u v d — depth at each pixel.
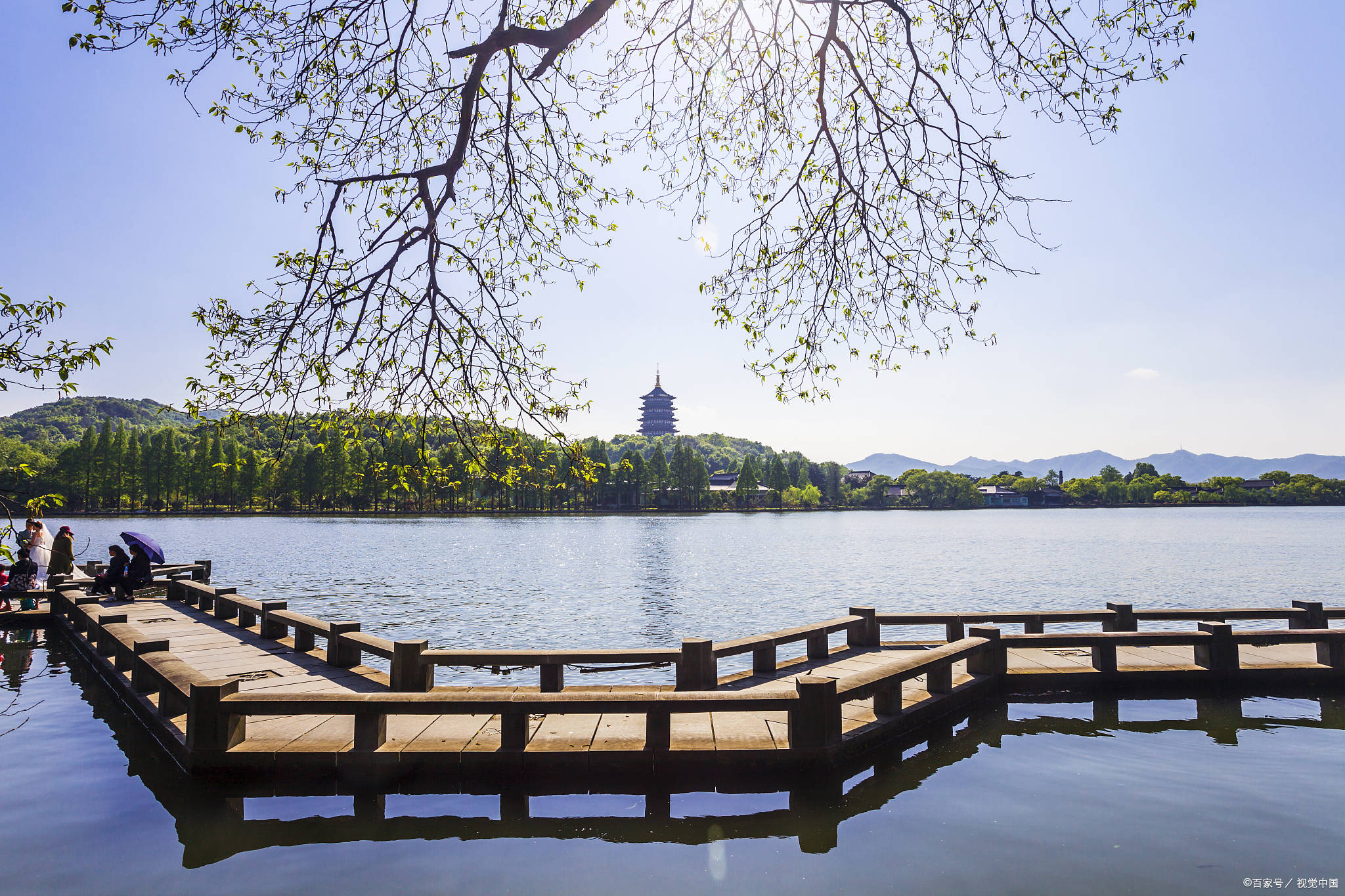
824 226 8.28
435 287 6.68
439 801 8.26
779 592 34.00
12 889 6.27
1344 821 7.56
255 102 6.89
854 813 7.87
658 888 6.32
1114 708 11.73
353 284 6.34
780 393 8.72
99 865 6.75
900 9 7.48
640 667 16.61
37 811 7.96
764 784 8.63
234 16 6.39
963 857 6.85
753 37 8.27
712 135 9.08
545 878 6.53
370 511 131.88
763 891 6.23
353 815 7.89
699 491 172.12
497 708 8.52
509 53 7.43
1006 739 10.30
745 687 11.09
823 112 7.81
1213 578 40.22
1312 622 14.17
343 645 12.45
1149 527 109.56
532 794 8.43
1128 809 7.93
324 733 9.27
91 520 107.81
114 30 6.05
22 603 20.94
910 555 57.88
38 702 12.41
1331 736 10.36
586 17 6.91
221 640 14.84
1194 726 10.86
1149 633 12.56
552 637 21.81
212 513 120.31
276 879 6.50
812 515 186.12
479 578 38.72
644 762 8.60
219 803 8.17
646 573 42.44
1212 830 7.36
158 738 9.95
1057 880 6.39
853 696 9.10
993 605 30.08
